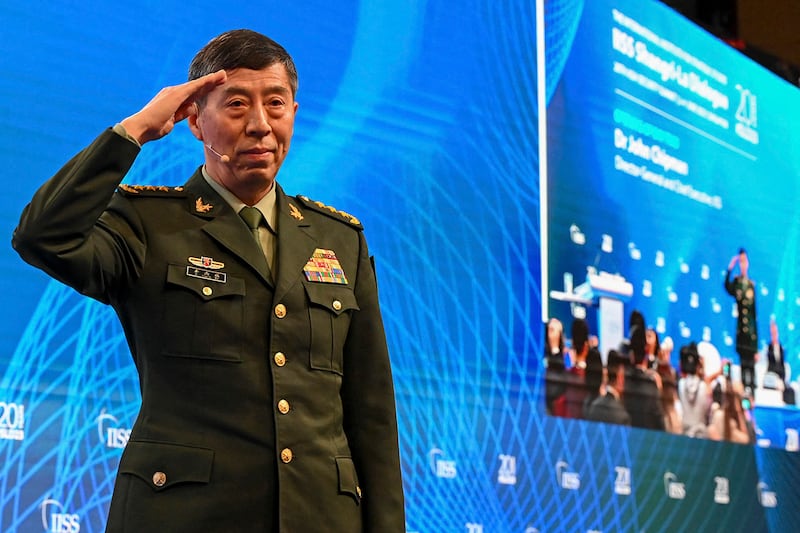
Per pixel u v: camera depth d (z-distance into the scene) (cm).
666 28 455
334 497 152
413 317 330
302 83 316
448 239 346
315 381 156
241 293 155
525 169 377
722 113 477
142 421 151
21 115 255
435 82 354
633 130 428
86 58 270
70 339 254
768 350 477
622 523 387
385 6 343
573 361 380
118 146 143
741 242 474
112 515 149
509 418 353
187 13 293
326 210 175
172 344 151
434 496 324
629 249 414
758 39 582
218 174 164
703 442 431
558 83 398
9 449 239
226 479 147
